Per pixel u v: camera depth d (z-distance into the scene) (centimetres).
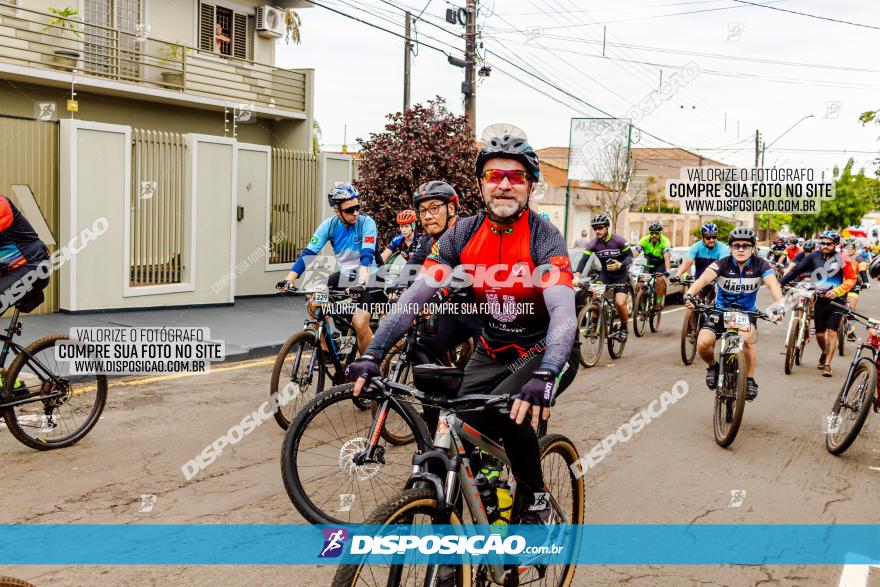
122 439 586
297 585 364
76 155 1112
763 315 653
